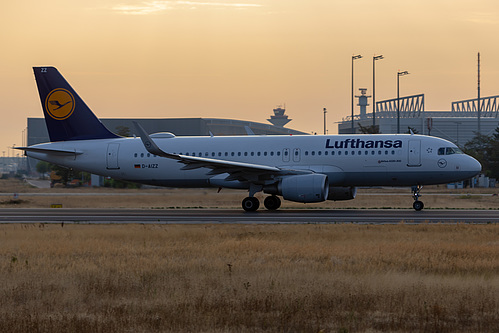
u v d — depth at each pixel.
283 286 58.28
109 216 143.00
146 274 65.19
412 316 48.31
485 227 108.00
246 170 149.88
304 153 157.25
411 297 54.00
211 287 58.31
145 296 55.47
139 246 88.88
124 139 174.25
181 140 169.38
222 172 152.00
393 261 72.88
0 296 55.59
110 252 83.06
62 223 116.06
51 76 176.38
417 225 112.12
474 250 80.81
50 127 177.12
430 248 82.75
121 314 48.69
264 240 92.50
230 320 46.69
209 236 98.12
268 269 67.31
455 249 81.56
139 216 142.00
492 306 51.03
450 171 150.00
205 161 145.88
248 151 161.62
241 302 52.31
